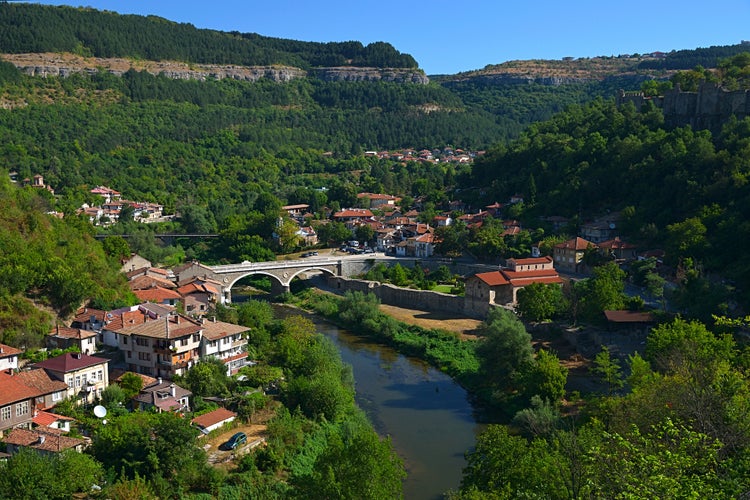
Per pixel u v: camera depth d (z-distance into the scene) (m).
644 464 39.69
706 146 196.50
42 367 94.56
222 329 116.50
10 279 121.38
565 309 151.75
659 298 153.62
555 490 52.66
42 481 65.38
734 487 37.25
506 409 110.50
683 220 184.00
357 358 145.00
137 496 69.50
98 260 152.00
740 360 90.62
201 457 79.94
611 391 104.69
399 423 107.19
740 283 139.25
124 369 109.75
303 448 90.31
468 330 161.50
